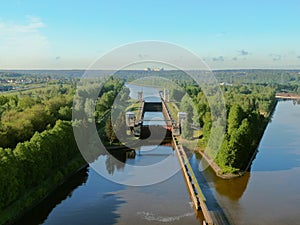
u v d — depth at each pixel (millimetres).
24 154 47469
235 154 58312
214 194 49844
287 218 42375
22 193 46375
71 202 47438
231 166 58344
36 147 50375
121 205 45344
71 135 62219
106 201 47094
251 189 51969
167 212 43312
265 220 41812
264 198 48656
